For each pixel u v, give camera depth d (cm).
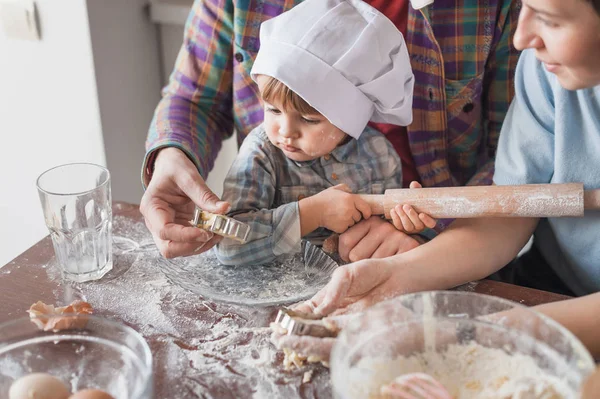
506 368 73
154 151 116
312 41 104
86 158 174
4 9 160
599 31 74
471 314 74
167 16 174
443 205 100
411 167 129
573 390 65
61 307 92
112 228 112
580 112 100
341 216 105
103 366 79
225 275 101
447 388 73
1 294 95
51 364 79
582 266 108
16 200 186
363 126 110
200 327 89
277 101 105
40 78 167
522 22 79
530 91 107
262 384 79
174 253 100
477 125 130
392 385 71
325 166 118
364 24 107
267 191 113
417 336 75
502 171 107
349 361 70
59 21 158
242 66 125
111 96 170
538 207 96
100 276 99
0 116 177
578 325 82
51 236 101
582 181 102
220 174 201
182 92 131
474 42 122
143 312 92
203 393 78
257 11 122
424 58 121
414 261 94
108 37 164
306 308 87
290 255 105
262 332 87
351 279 88
